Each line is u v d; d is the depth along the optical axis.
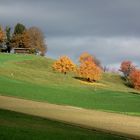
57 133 27.56
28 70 151.62
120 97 110.25
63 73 170.00
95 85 155.12
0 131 24.89
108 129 40.72
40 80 134.12
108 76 196.62
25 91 91.31
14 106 61.62
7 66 152.50
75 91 115.38
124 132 39.50
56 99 84.06
